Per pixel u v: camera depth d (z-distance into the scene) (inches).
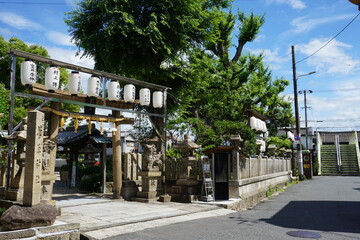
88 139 640.4
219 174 466.3
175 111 670.5
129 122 491.8
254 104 919.0
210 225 314.5
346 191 652.1
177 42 576.7
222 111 783.1
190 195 449.4
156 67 592.4
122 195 474.0
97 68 607.2
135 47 550.6
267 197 606.2
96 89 414.3
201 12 597.0
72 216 327.3
